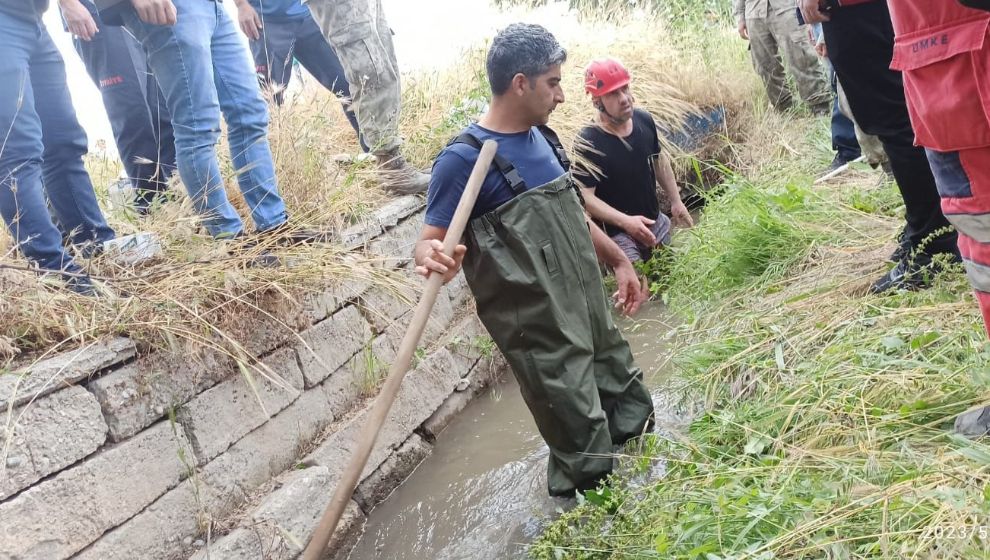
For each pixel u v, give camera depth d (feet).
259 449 11.45
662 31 28.45
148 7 11.41
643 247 18.28
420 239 10.61
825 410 9.82
